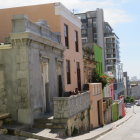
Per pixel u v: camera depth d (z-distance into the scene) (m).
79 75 30.77
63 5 25.53
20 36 17.48
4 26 25.38
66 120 18.28
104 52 96.81
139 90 124.00
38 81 19.22
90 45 41.81
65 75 25.53
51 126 17.97
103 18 98.25
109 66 98.19
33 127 18.02
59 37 24.25
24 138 15.77
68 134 18.64
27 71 17.72
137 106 80.56
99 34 95.88
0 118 16.83
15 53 17.86
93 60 40.25
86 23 97.44
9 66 17.97
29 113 17.73
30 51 18.09
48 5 25.03
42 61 20.06
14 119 17.88
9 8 25.47
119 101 47.12
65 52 25.91
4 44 18.14
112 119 40.06
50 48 21.56
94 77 38.09
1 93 18.03
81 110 22.47
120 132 26.86
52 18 24.92
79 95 22.05
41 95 19.56
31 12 25.30
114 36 101.31
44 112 20.30
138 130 28.77
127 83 113.81
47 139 16.02
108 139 21.89
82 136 19.84
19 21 17.80
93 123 27.80
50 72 21.45
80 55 31.27
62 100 18.36
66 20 26.62
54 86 22.17
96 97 29.38
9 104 17.95
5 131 16.17
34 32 19.12
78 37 30.69
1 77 18.06
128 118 46.44
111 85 53.44
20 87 17.80
